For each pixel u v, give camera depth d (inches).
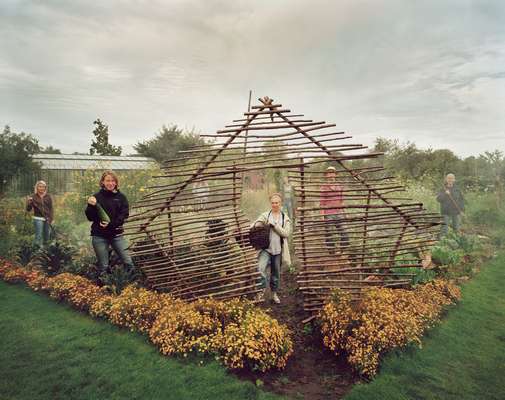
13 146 723.4
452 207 385.7
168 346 151.6
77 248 321.1
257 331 150.7
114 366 142.6
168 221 208.8
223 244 223.3
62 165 919.7
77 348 155.8
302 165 182.7
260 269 211.6
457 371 145.3
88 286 207.8
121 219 229.6
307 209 186.2
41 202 322.0
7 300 211.0
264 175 504.4
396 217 191.9
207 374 138.1
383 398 128.6
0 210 368.2
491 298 223.3
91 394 125.3
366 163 545.3
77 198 445.7
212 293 204.8
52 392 125.7
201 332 158.9
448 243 319.6
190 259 216.5
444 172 657.0
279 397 130.0
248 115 185.6
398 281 203.5
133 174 479.5
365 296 177.5
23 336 165.2
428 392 131.8
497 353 158.7
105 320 184.1
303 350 168.4
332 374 149.0
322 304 189.6
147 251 207.8
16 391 125.3
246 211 402.6
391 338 153.4
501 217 446.0
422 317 174.7
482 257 315.6
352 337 154.3
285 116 185.5
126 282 212.2
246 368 146.6
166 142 1131.9
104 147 1567.4
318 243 192.5
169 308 174.1
